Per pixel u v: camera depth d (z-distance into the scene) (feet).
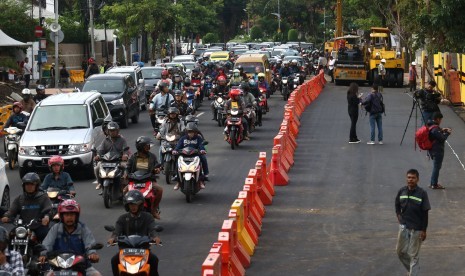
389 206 121.29
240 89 201.77
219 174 149.38
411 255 83.97
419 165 155.84
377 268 89.71
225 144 187.93
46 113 152.56
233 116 182.60
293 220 113.60
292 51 506.48
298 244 100.68
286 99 301.43
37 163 144.56
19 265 63.77
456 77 271.28
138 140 107.86
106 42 480.64
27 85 329.31
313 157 167.22
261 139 195.83
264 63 301.63
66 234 70.95
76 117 151.84
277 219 114.21
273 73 327.06
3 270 61.46
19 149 145.89
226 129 181.06
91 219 114.21
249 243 96.27
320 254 95.86
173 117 142.72
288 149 161.17
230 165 159.22
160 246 99.25
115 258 73.26
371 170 151.33
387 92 344.49
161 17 527.81
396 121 228.84
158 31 539.70
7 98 287.48
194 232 106.42
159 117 187.11
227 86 234.58
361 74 382.63
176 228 108.78
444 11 283.79
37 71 403.13
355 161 161.48
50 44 451.12
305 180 143.13
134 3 505.66
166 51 638.12
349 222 111.86
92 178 148.97
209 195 131.03
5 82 328.08
